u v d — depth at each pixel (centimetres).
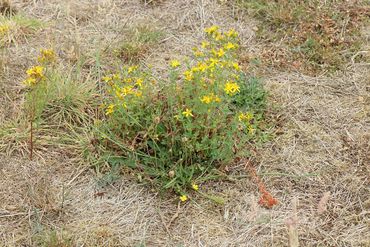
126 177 349
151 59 434
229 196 341
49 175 349
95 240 315
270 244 317
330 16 474
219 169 351
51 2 482
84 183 346
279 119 390
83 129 372
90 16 471
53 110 384
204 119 343
